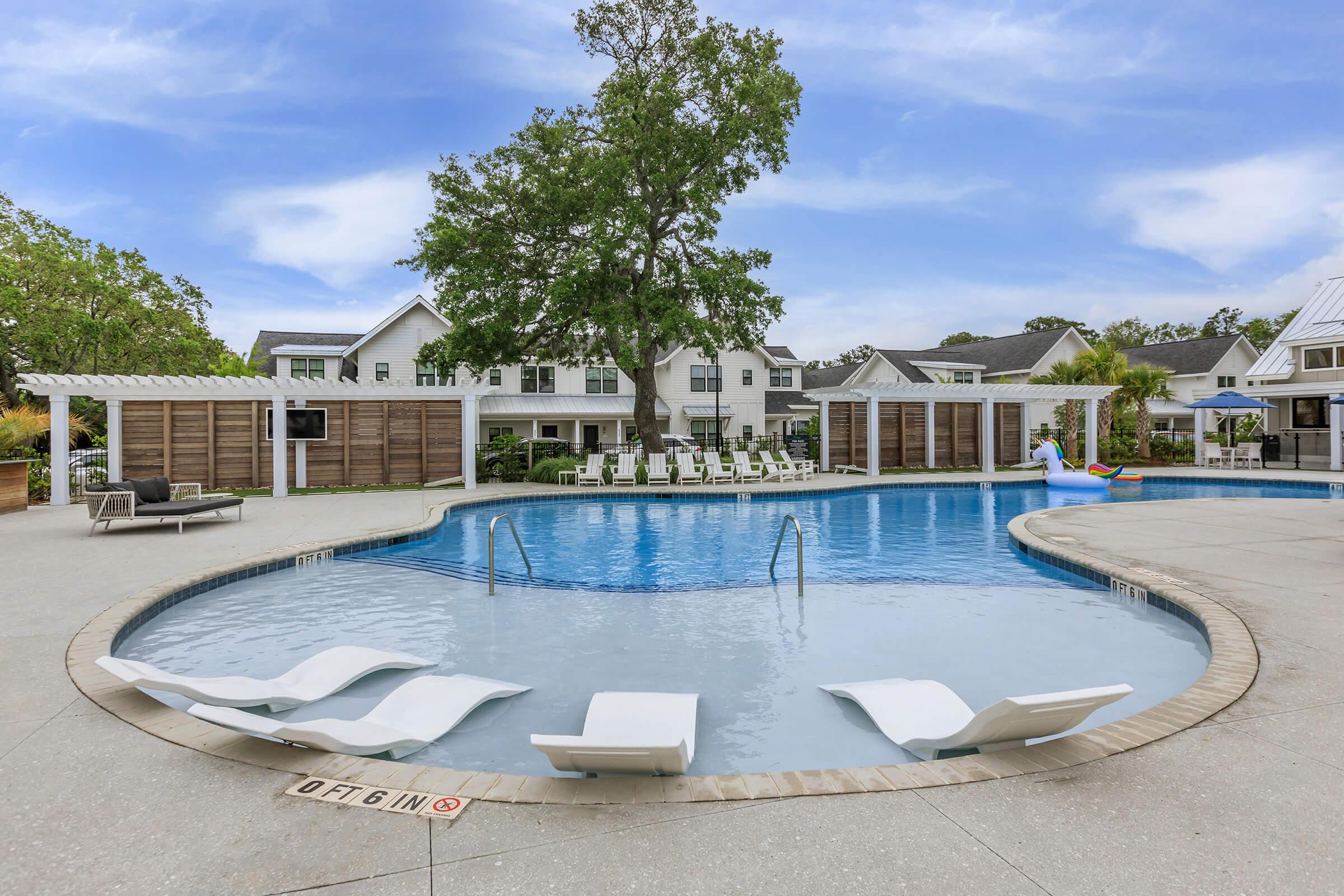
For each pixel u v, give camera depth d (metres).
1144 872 2.22
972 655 5.48
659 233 20.97
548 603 7.18
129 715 3.63
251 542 9.78
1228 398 24.36
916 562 9.31
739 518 13.89
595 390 33.12
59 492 15.25
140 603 6.22
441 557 9.82
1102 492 18.55
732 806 2.68
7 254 27.56
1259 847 2.36
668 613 6.80
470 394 18.53
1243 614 5.46
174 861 2.34
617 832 2.51
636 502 16.78
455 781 2.91
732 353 34.31
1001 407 26.00
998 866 2.27
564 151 20.47
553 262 20.78
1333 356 23.88
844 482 19.28
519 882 2.22
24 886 2.21
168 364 32.38
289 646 5.79
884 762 3.69
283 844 2.45
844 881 2.20
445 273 20.19
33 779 2.93
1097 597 7.24
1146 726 3.37
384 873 2.27
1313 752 3.08
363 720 3.74
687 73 19.83
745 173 20.38
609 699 4.09
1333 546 8.59
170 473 18.16
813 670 5.17
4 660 4.56
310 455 19.08
